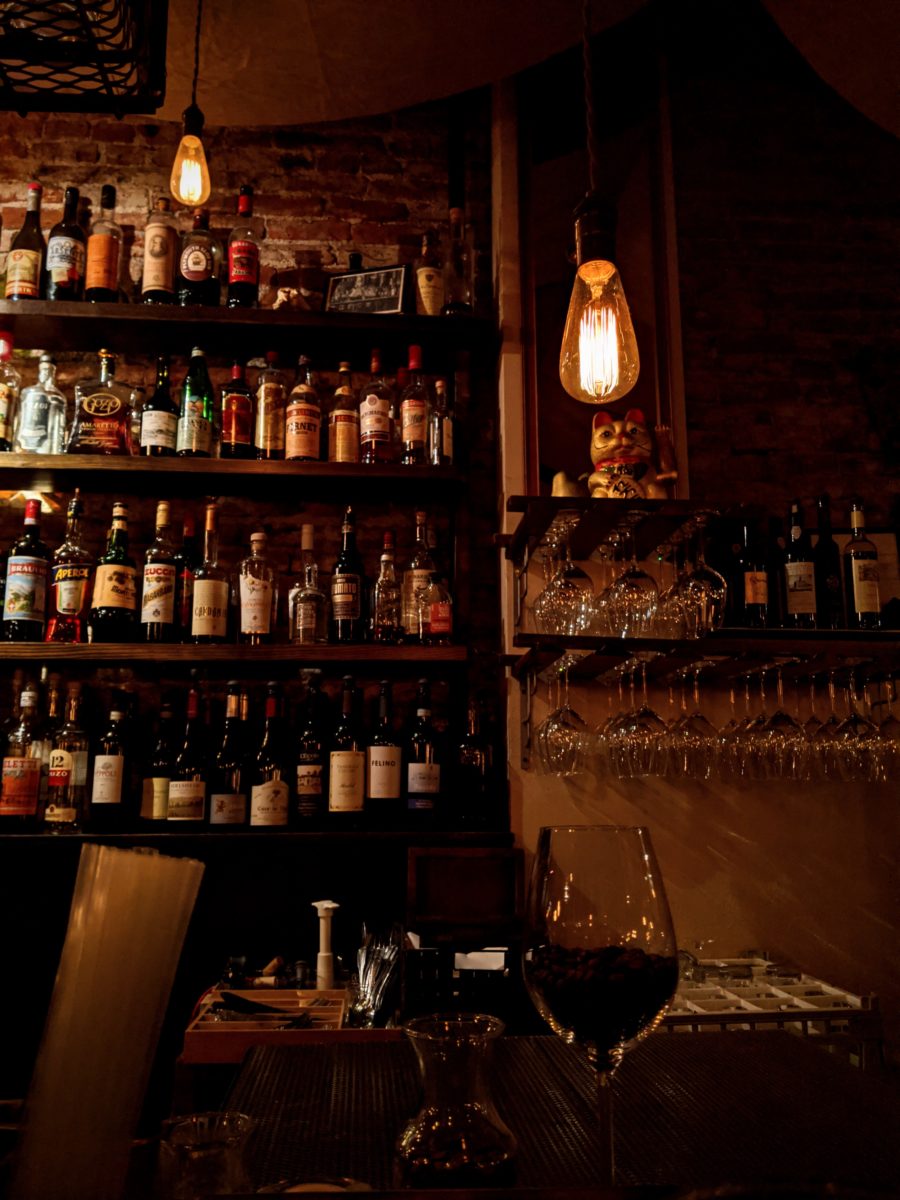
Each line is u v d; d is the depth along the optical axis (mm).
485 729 2693
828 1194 336
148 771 2557
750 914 2619
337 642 2596
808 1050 1129
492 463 2951
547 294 2916
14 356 2869
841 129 3359
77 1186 458
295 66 2568
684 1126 845
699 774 2467
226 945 2547
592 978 677
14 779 2393
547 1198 436
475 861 2445
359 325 2686
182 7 2348
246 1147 678
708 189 3262
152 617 2498
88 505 2799
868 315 3219
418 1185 658
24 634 2471
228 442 2658
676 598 2270
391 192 3104
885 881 2680
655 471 2729
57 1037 487
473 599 2875
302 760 2496
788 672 2629
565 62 3068
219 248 2902
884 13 2301
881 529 3012
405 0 2332
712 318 3170
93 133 3018
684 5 3369
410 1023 767
